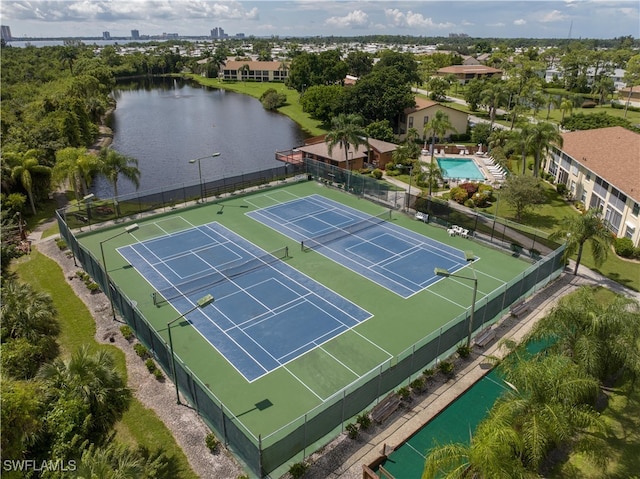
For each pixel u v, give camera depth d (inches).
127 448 813.9
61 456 749.3
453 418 948.6
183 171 2915.8
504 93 3398.1
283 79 7209.6
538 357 870.4
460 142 3368.6
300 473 814.5
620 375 932.6
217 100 5659.5
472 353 1142.3
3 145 2361.0
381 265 1578.5
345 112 3506.4
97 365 869.8
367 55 6117.1
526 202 1852.9
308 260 1606.8
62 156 2050.9
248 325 1245.1
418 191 2336.4
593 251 1395.2
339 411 877.2
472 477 646.5
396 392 994.7
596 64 6318.9
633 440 860.0
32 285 1466.5
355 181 2263.8
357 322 1262.3
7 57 6599.4
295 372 1074.1
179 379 999.6
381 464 839.1
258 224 1914.4
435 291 1419.8
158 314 1291.8
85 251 1472.7
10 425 709.9
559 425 693.3
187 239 1772.9
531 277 1353.3
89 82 4343.0
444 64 7475.4
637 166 1852.9
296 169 2485.2
